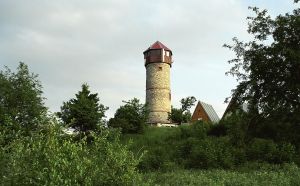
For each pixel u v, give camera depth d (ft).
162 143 167.53
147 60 267.18
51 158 23.06
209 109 264.52
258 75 116.78
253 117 119.44
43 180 22.02
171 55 272.10
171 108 269.03
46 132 25.21
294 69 112.06
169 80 267.80
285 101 114.21
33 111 130.82
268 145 108.37
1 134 25.64
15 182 21.90
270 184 58.49
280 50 111.34
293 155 101.71
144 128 200.13
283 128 120.16
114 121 196.24
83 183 24.26
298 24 112.68
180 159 112.88
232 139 118.83
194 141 129.39
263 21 117.50
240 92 118.42
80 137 28.50
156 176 69.77
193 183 61.46
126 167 27.81
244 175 72.18
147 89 265.95
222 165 96.99
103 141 28.22
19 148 23.29
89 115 164.66
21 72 150.10
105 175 26.27
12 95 141.69
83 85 179.32
